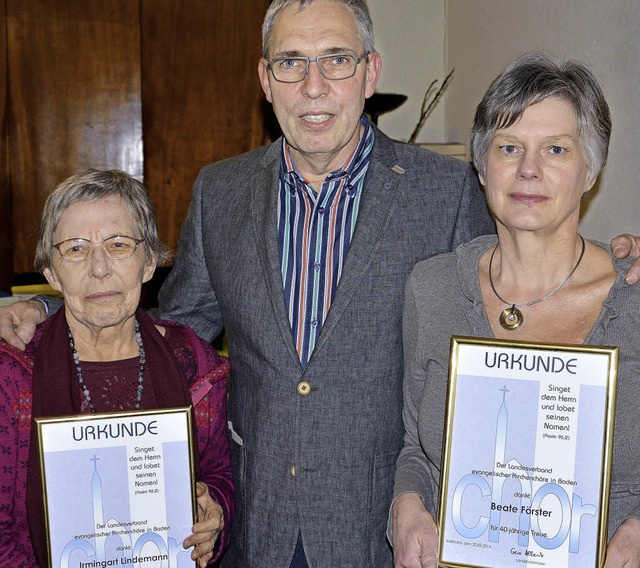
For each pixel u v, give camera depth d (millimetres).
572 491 1420
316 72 1737
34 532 1554
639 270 1471
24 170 3506
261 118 3729
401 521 1553
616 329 1466
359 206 1875
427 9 4199
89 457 1521
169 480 1556
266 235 1876
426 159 1931
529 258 1523
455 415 1485
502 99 1457
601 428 1410
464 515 1476
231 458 1938
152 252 1691
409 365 1710
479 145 1521
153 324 1750
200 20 3600
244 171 2008
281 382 1819
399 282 1818
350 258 1814
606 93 2639
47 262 1632
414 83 4246
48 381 1591
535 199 1449
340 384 1803
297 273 1866
